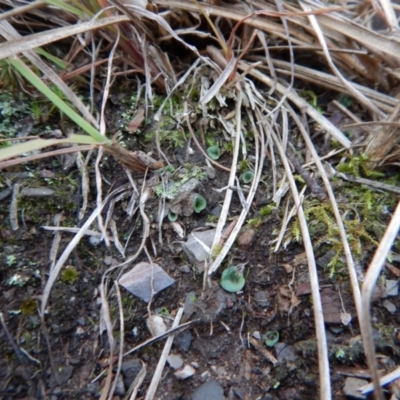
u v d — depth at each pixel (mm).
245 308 92
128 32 111
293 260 95
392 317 90
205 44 122
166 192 100
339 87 120
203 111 110
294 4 123
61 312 90
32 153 101
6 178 98
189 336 90
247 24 118
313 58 125
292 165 107
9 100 106
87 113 94
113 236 97
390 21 111
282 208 101
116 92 113
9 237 94
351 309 89
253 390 86
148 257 96
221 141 109
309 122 116
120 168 103
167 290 93
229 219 100
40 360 86
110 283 94
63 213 98
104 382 86
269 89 119
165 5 115
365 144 110
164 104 109
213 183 104
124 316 91
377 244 96
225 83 114
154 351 89
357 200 102
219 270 95
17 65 85
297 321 90
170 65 115
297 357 88
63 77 109
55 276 89
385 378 84
